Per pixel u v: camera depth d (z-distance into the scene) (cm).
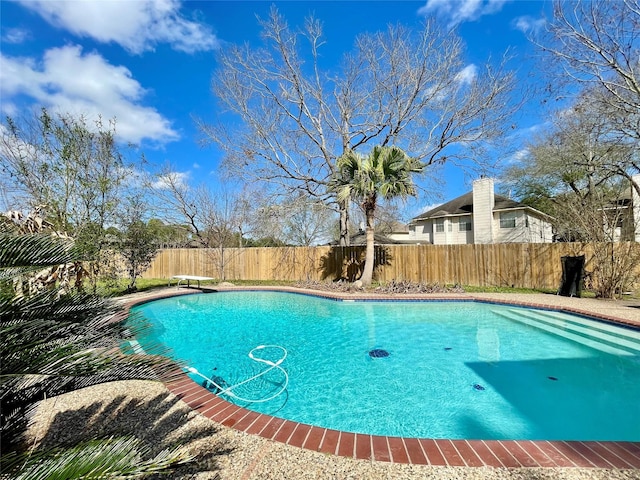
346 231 1680
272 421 287
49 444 251
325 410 382
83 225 877
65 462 127
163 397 334
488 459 232
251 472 221
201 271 1764
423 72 1388
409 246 1376
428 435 330
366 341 656
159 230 1994
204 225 2012
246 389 445
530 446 246
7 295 180
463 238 2306
